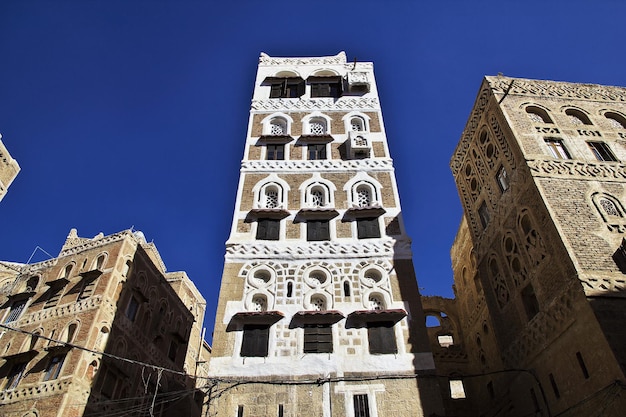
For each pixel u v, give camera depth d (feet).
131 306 118.32
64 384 94.32
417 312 75.97
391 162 99.96
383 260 82.84
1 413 94.38
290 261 82.64
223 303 77.05
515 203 83.51
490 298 91.81
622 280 64.28
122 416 104.99
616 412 55.77
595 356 60.18
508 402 82.69
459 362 109.19
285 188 94.73
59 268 124.98
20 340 110.11
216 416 64.59
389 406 65.41
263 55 129.49
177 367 136.46
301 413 64.90
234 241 85.10
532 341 75.46
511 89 95.25
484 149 97.71
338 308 76.95
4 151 107.86
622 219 72.23
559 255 69.21
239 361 70.18
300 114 111.45
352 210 89.10
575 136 86.74
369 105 113.60
